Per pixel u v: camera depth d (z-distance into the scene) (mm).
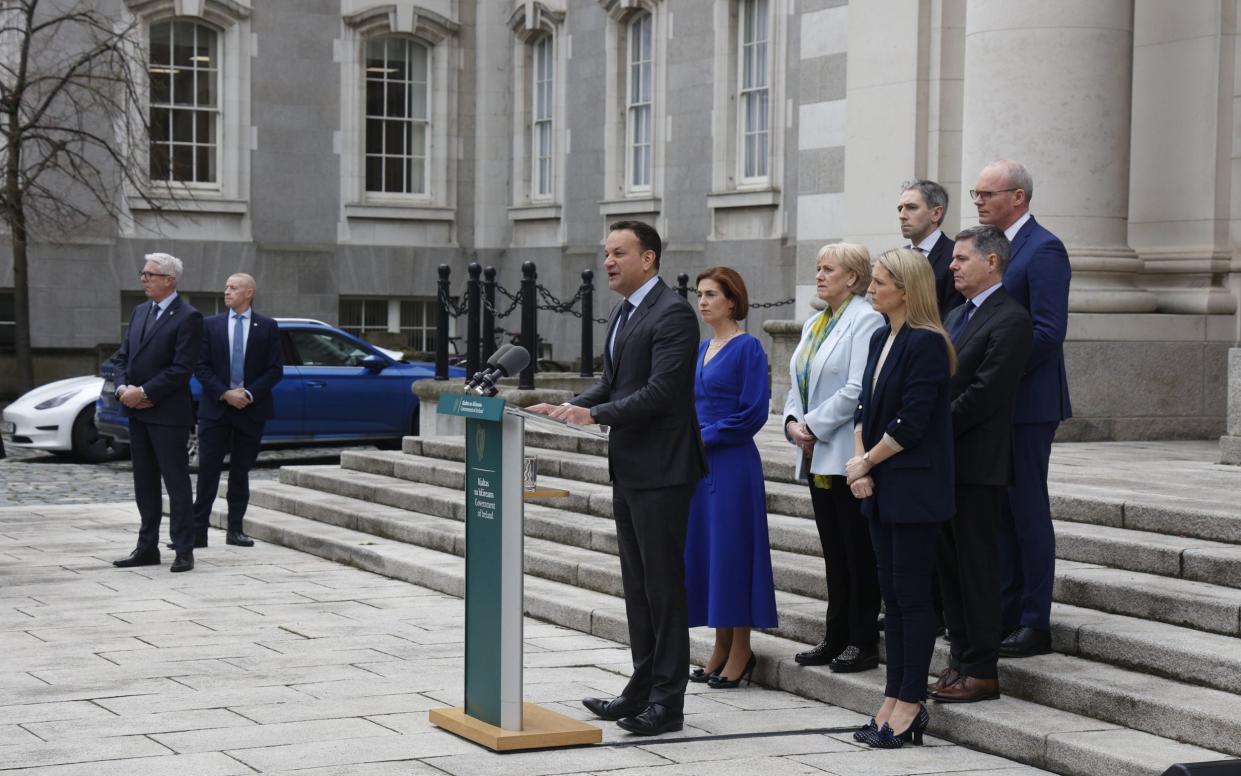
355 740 6297
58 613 9141
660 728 6438
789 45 22312
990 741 6203
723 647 7477
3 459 18484
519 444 6180
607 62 25953
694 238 24109
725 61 23422
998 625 6484
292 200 27562
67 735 6340
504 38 28906
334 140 27844
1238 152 12312
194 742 6242
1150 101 12820
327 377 17594
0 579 10320
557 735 6219
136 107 24266
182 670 7617
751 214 23047
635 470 6496
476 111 28984
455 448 13586
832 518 7156
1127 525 7973
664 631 6508
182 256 26594
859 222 14695
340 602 9656
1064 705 6336
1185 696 6031
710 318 7320
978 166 12031
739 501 7176
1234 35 12352
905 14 14180
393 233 28375
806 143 15883
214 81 27062
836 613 7203
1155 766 5543
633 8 25469
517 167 28625
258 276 27266
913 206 7273
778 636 7914
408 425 18141
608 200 25922
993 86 11938
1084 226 11938
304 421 17438
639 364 6523
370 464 13984
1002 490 6500
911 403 6074
